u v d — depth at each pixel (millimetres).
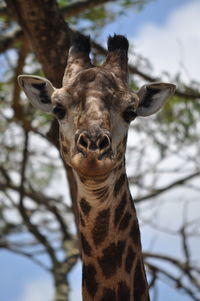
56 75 14312
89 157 9297
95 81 10406
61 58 14172
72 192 14352
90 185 9914
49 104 11734
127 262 10867
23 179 21125
